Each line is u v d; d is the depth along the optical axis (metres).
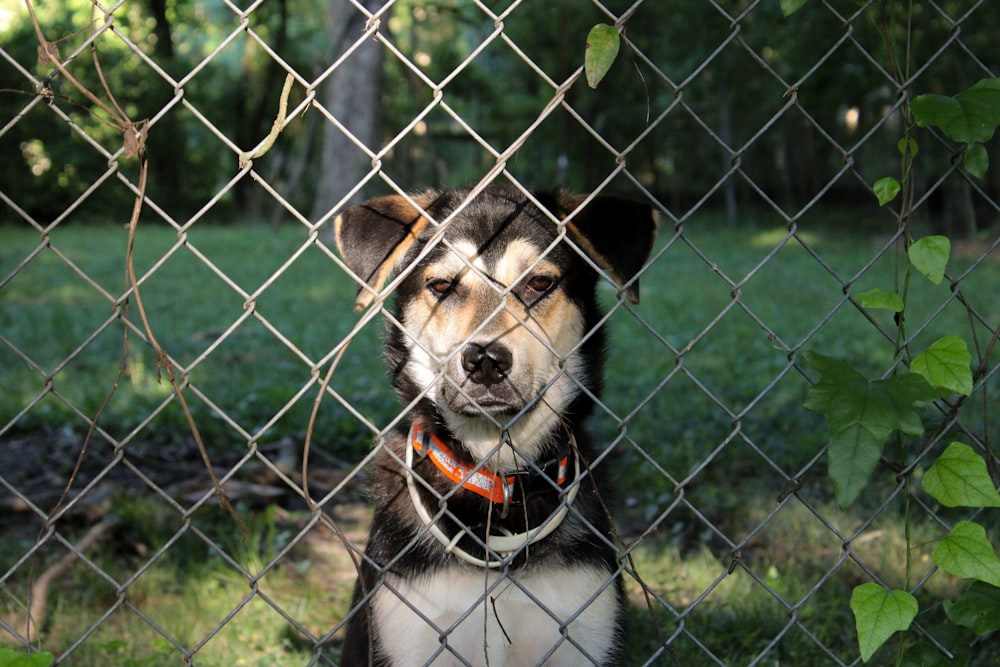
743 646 3.70
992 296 11.73
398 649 2.80
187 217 30.38
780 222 23.88
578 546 2.90
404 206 3.24
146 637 3.73
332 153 20.41
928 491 2.17
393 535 2.90
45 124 25.30
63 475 5.46
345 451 6.13
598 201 3.08
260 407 6.62
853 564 4.36
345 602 4.18
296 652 3.73
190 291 12.72
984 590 2.34
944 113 2.15
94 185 1.85
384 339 3.49
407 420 3.22
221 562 4.42
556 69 24.16
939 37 13.77
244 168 1.87
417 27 32.56
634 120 23.97
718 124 25.78
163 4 32.75
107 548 4.46
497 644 2.84
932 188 2.29
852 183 26.77
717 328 10.19
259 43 1.85
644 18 22.58
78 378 7.49
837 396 2.09
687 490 5.36
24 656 1.95
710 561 4.46
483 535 2.83
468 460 3.03
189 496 4.98
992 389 6.85
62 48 19.83
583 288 3.44
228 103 34.47
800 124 25.80
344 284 13.73
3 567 4.23
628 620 3.20
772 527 4.79
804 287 13.14
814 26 17.20
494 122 28.20
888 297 2.20
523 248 3.22
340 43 20.25
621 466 5.75
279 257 16.86
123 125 1.84
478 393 2.95
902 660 2.42
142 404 6.64
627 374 7.99
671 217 2.13
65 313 10.42
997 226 15.91
